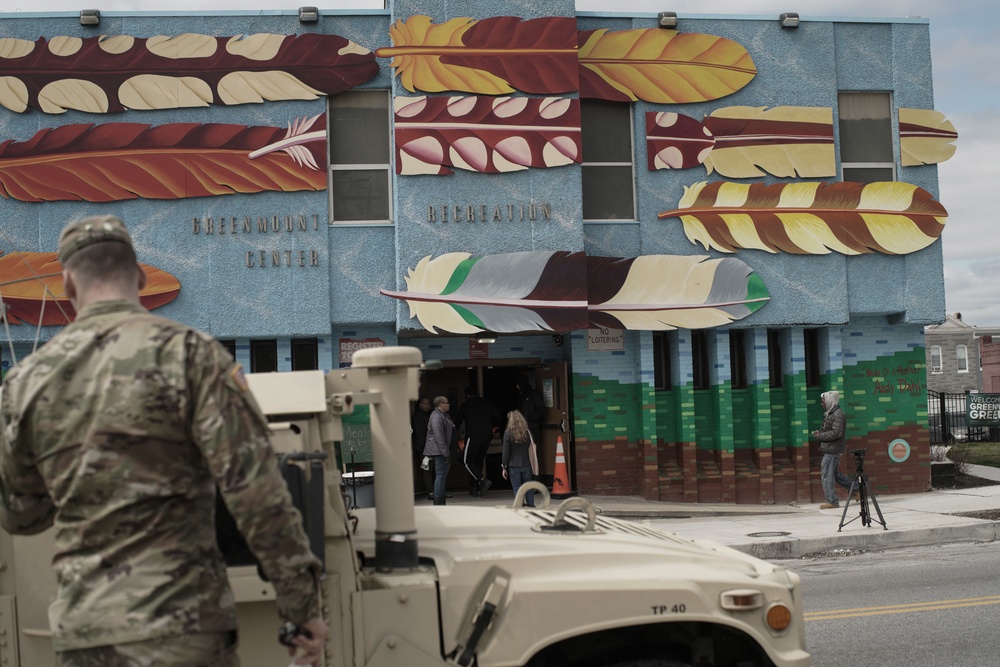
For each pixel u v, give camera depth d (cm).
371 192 1650
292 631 282
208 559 275
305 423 351
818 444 1798
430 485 1850
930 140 1834
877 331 1833
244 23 1608
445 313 1598
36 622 341
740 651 419
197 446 272
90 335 275
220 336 1582
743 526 1440
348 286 1619
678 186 1744
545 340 1777
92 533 264
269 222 1597
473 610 368
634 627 414
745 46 1772
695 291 1723
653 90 1739
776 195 1762
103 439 265
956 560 1185
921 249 1798
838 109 1831
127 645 257
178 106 1587
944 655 755
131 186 1572
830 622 873
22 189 1550
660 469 1742
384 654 357
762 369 1764
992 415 2903
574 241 1639
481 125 1625
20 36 1565
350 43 1625
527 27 1642
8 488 289
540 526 454
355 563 361
